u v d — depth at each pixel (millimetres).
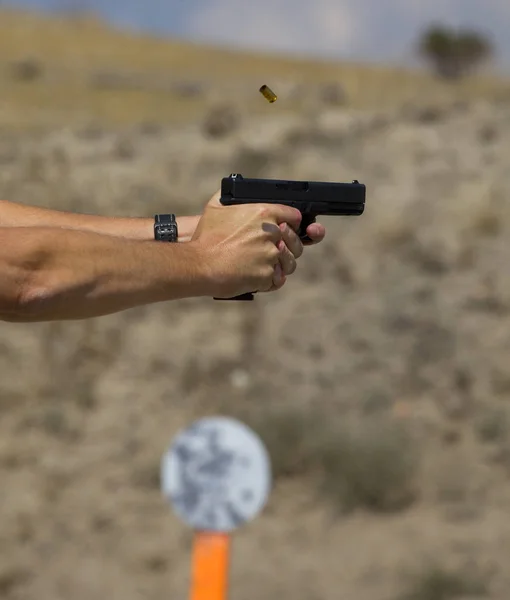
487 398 18547
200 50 66250
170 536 15109
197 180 27672
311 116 32625
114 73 51969
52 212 4855
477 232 23797
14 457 17234
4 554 14711
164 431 18062
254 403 18500
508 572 13734
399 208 24641
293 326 20891
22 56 56156
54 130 33562
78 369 19828
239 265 3908
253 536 14859
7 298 3451
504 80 58250
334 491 15633
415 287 21891
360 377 19266
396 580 13656
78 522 15570
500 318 20797
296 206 4105
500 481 16203
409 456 16266
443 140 28500
